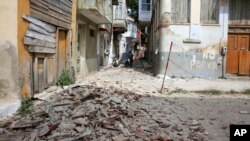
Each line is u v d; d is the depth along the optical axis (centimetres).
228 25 1916
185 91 1430
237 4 1922
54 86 1223
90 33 2203
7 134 685
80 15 1752
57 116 785
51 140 643
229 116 957
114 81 1717
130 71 2552
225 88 1501
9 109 837
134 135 705
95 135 683
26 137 660
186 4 1906
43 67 1123
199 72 1897
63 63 1411
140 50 5353
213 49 1894
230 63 1928
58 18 1277
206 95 1348
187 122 873
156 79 1859
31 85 998
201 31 1894
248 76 1917
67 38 1452
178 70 1905
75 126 712
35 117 795
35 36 1027
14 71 888
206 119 916
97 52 2477
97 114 795
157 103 1114
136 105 1004
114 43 4191
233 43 1931
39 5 1055
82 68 1945
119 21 3584
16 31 890
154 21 2955
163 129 790
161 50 1916
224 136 763
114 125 738
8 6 878
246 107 1094
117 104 930
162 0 1898
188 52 1897
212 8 1909
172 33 1897
